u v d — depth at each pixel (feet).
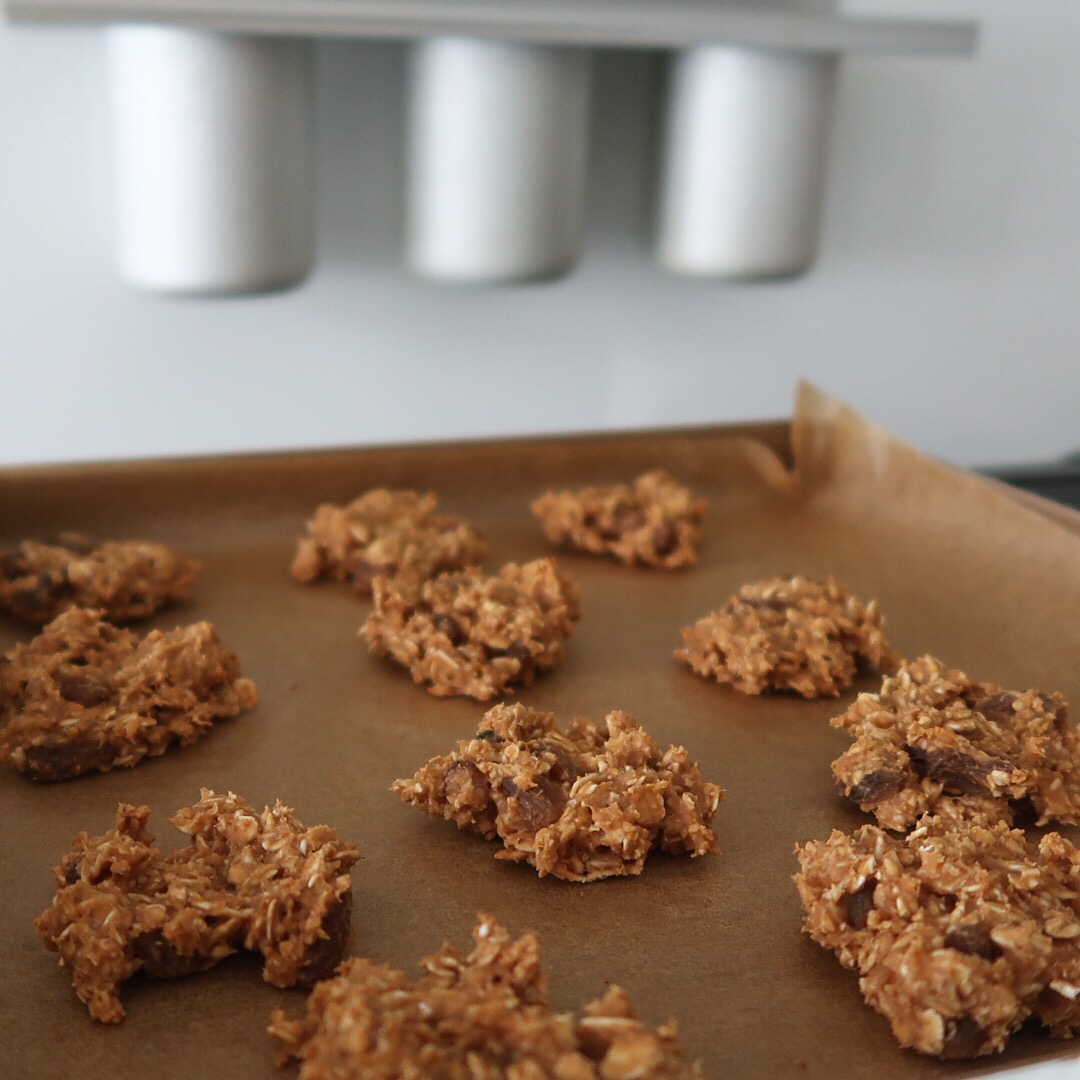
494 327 2.52
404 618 1.89
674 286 2.57
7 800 1.66
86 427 2.43
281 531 2.14
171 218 2.11
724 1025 1.44
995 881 1.47
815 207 2.31
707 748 1.76
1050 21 2.58
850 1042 1.43
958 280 2.69
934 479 2.12
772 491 2.27
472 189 2.19
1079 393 2.81
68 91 2.28
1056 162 2.67
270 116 2.11
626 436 2.27
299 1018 1.44
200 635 1.79
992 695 1.74
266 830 1.54
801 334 2.66
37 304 2.36
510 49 2.14
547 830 1.57
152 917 1.46
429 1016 1.33
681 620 1.99
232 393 2.46
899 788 1.65
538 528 2.20
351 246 2.42
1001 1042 1.42
